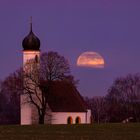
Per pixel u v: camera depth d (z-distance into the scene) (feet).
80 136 387.14
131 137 381.81
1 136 388.98
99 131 424.46
